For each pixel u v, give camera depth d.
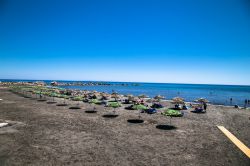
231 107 34.00
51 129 16.25
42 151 11.40
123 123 19.19
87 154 11.18
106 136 14.73
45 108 27.31
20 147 11.91
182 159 10.84
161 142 13.66
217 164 10.30
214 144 13.48
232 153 11.88
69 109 26.94
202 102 31.86
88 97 40.03
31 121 18.97
